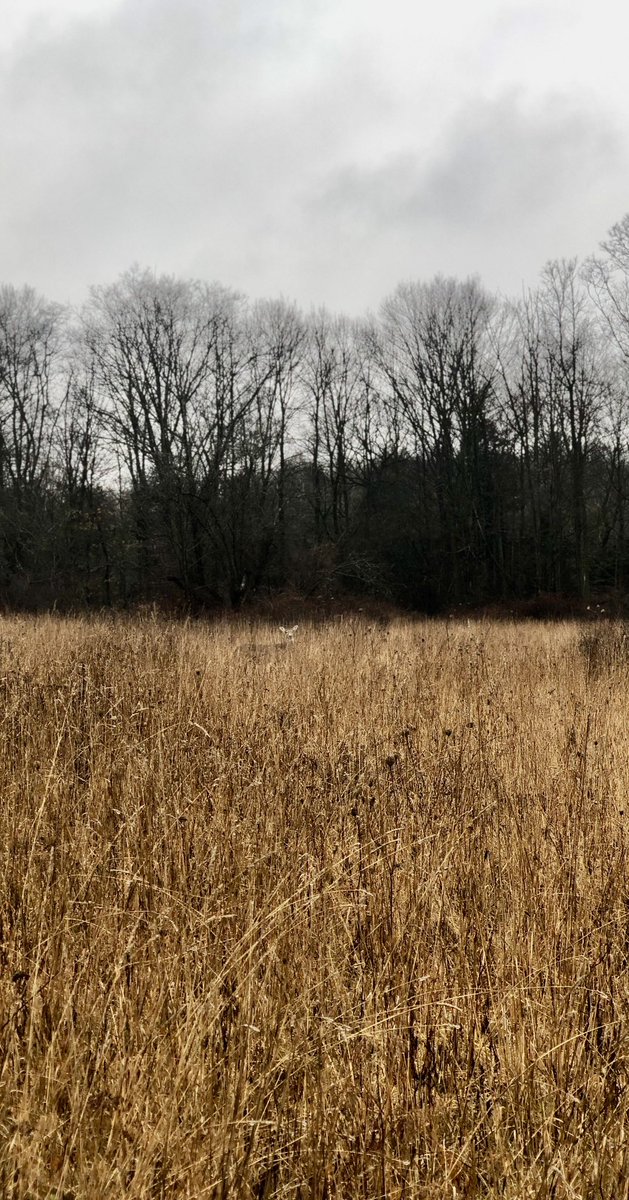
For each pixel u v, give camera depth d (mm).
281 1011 2605
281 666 8078
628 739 5621
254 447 31047
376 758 4867
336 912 3090
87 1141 2133
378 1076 2361
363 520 36688
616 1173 2201
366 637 11734
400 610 30859
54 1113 2139
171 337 33594
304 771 4512
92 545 30938
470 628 14461
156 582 30875
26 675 6625
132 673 6988
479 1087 2424
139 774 4309
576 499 34656
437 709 6578
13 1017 2418
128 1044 2408
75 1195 1984
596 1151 2250
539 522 36938
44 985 2584
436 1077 2443
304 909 2990
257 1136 2127
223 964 2732
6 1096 2193
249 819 3754
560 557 36062
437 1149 2230
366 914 3162
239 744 4980
